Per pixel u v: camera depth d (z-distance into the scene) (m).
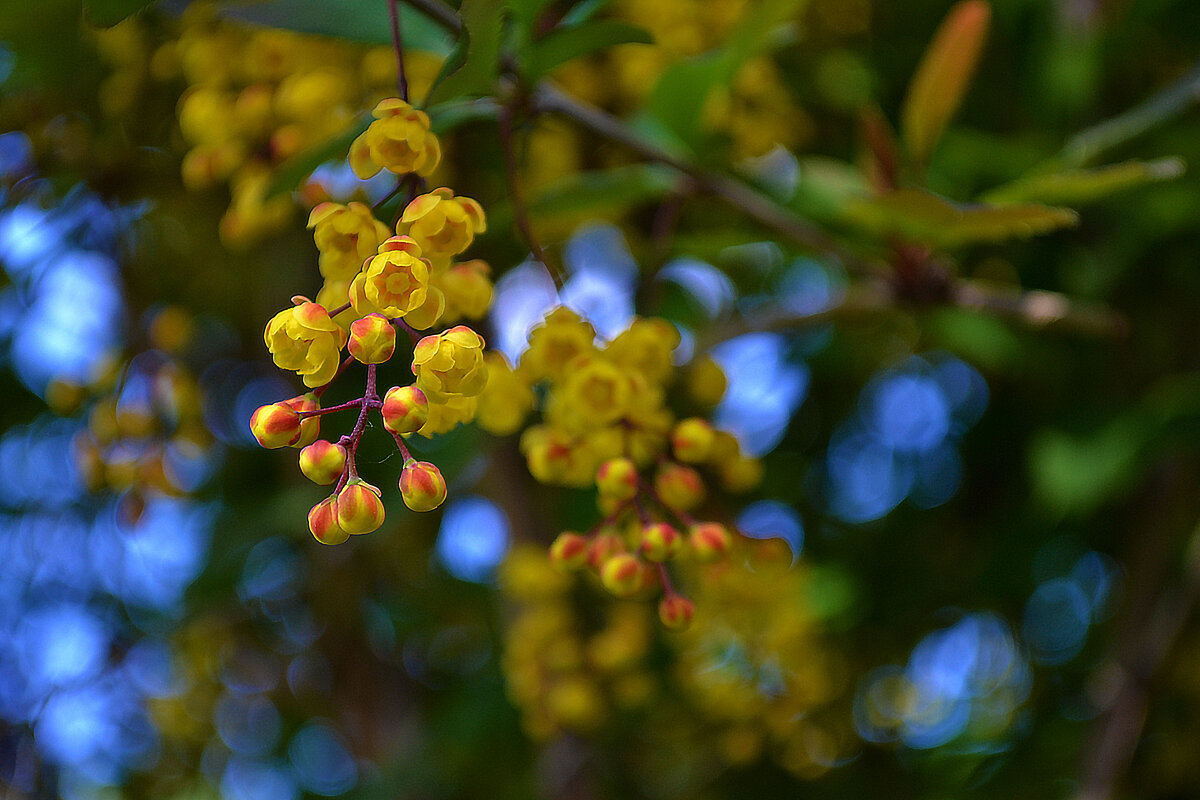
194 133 0.58
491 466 0.80
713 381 0.57
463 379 0.49
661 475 0.53
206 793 1.32
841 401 1.06
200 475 0.94
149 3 0.52
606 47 0.54
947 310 0.67
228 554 0.79
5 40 0.63
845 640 1.02
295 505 0.80
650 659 0.92
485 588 1.09
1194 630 0.95
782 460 1.04
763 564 0.55
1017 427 0.97
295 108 0.57
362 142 0.51
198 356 0.96
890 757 1.03
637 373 0.53
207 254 0.86
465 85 0.52
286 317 0.49
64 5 0.61
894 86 0.88
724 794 1.01
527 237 0.54
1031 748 0.97
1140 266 0.83
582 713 0.73
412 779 0.90
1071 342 0.81
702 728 0.96
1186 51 0.82
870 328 0.98
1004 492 0.98
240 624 1.19
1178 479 0.84
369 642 1.10
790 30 0.75
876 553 1.01
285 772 1.31
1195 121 0.70
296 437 0.49
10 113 0.68
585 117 0.57
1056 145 0.80
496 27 0.51
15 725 0.81
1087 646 1.01
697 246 0.70
